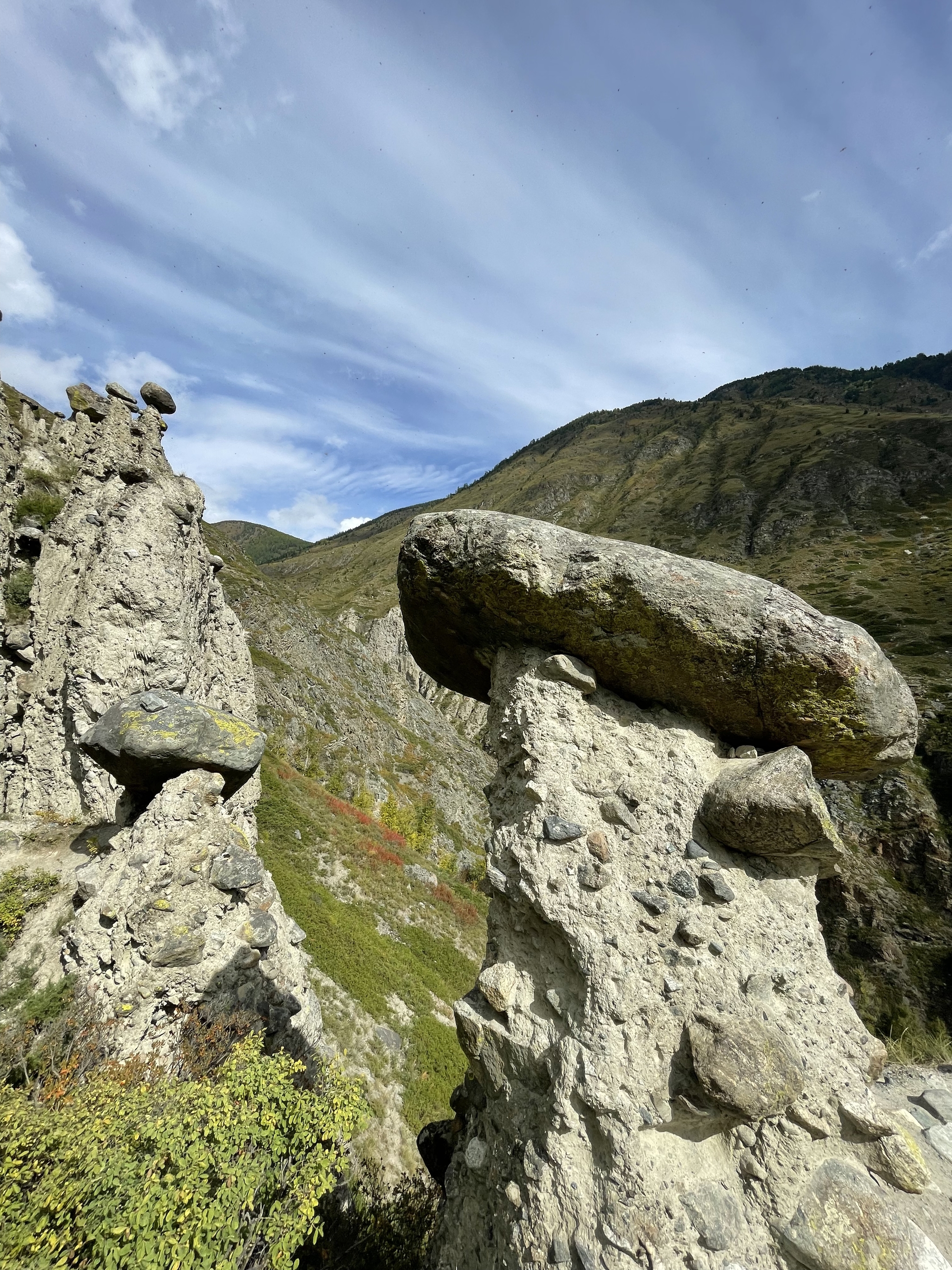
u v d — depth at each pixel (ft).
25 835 30.55
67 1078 17.24
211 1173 12.11
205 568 41.88
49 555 35.81
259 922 24.52
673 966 10.47
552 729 12.97
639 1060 9.72
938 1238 8.72
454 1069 39.96
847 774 13.06
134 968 20.26
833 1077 9.84
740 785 11.12
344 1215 20.11
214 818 23.27
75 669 31.60
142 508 34.12
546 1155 9.87
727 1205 8.96
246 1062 16.21
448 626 16.21
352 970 45.06
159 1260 10.11
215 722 24.80
